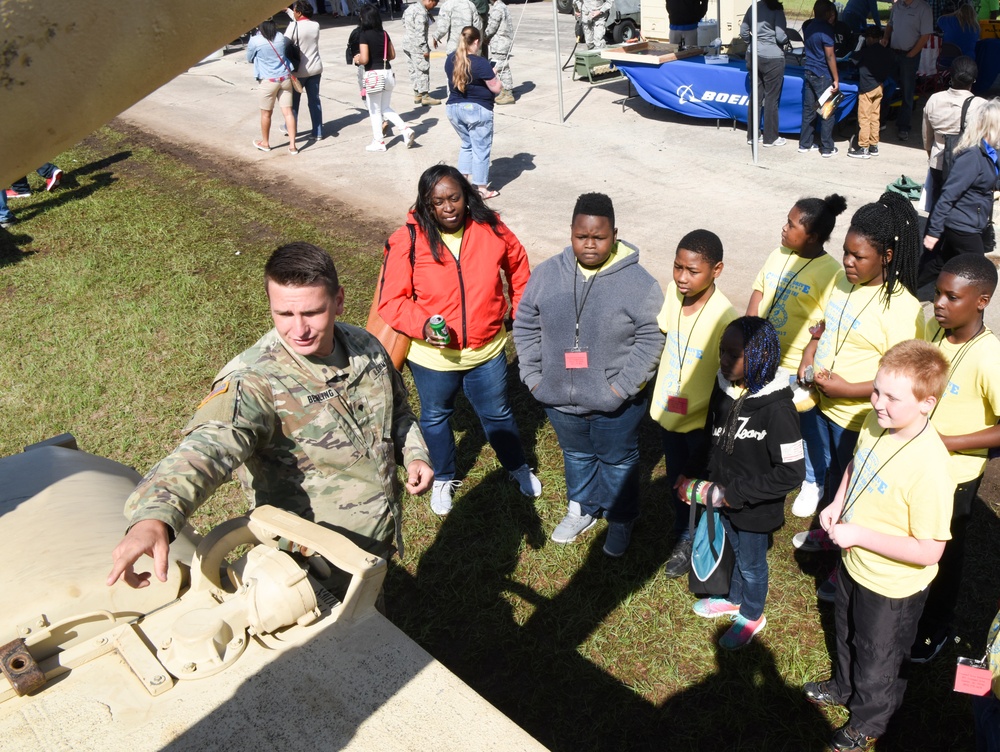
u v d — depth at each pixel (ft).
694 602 12.28
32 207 32.96
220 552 6.45
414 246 12.76
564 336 11.80
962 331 9.39
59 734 5.15
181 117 45.14
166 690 5.46
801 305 12.62
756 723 10.44
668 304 11.87
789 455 9.59
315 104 37.91
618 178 30.25
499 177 31.40
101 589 6.99
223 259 26.32
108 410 18.54
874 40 28.48
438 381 13.53
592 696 11.00
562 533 13.69
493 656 11.78
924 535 8.35
